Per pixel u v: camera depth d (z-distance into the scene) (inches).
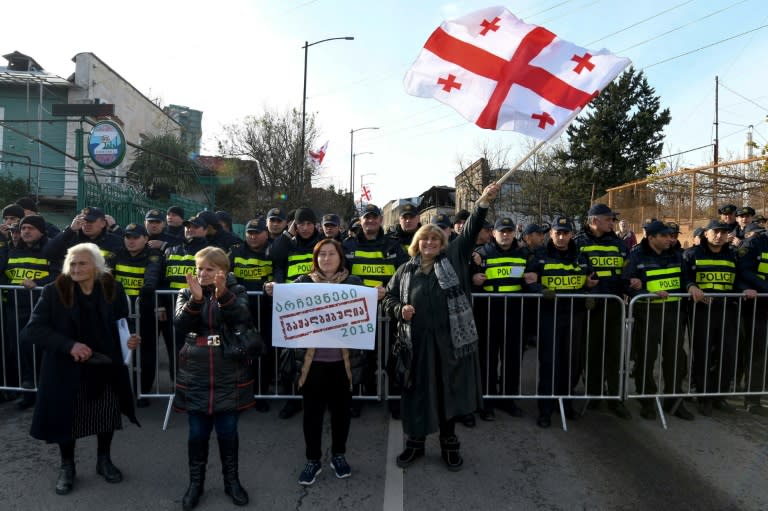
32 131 734.5
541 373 184.2
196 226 203.0
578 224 1230.9
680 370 193.8
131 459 148.6
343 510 122.1
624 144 1256.8
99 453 136.7
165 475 139.3
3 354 194.5
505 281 194.5
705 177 611.2
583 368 201.6
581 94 152.3
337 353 137.3
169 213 260.7
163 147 837.2
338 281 142.9
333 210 1279.5
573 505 124.9
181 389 124.6
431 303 140.0
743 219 280.2
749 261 198.8
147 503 124.7
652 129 1252.5
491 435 169.5
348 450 157.2
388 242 198.2
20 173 724.0
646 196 672.4
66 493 128.6
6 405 194.5
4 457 149.2
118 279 200.7
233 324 124.6
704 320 191.2
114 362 132.4
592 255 200.8
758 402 193.5
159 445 158.4
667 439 165.9
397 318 142.8
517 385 190.4
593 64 155.7
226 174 1015.6
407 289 142.7
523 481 136.9
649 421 182.9
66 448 130.8
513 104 158.2
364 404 201.8
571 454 154.3
